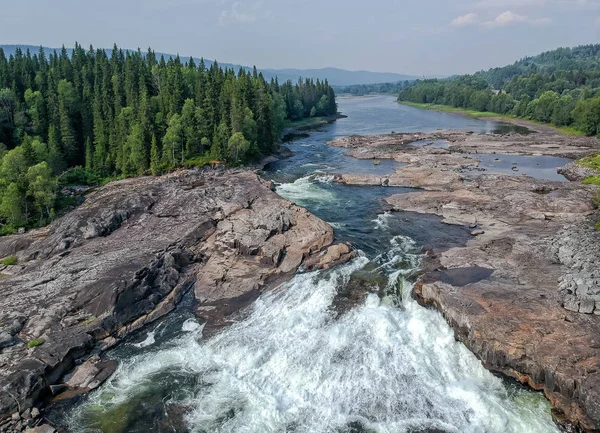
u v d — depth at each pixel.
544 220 69.94
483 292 46.22
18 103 112.88
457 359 40.53
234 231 62.84
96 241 64.44
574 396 33.38
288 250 59.31
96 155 107.50
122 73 140.25
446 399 36.00
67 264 56.28
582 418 32.34
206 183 89.75
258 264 56.88
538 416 33.97
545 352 36.78
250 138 121.31
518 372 37.47
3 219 74.06
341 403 35.94
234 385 38.38
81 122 118.31
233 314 48.66
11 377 36.53
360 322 45.03
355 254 59.03
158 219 70.94
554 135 167.75
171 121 106.94
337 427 33.62
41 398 36.97
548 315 41.41
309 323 45.69
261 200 75.50
